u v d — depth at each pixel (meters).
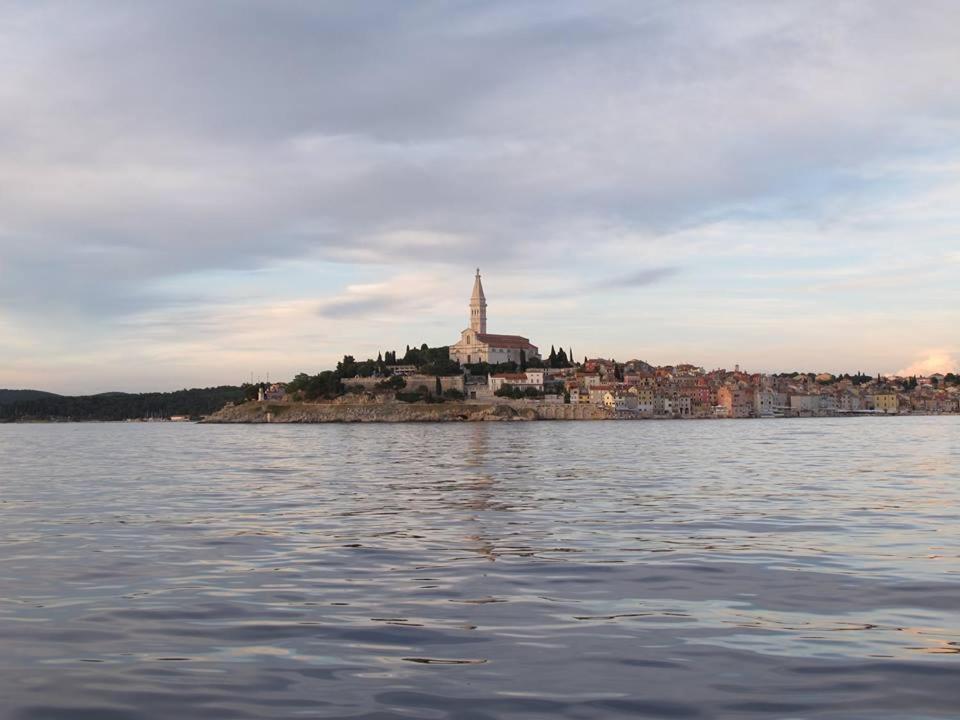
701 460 92.69
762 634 20.28
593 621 21.64
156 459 107.69
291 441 181.38
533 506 47.78
